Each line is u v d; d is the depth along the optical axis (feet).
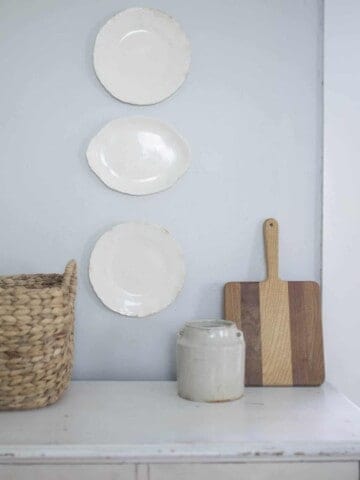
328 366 5.44
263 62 5.43
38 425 4.25
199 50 5.41
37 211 5.42
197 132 5.42
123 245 5.40
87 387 5.18
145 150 5.40
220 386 4.72
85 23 5.39
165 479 3.95
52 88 5.40
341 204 5.42
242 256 5.46
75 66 5.40
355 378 5.45
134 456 3.87
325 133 5.41
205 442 3.91
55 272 5.43
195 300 5.46
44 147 5.41
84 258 5.44
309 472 3.96
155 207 5.44
